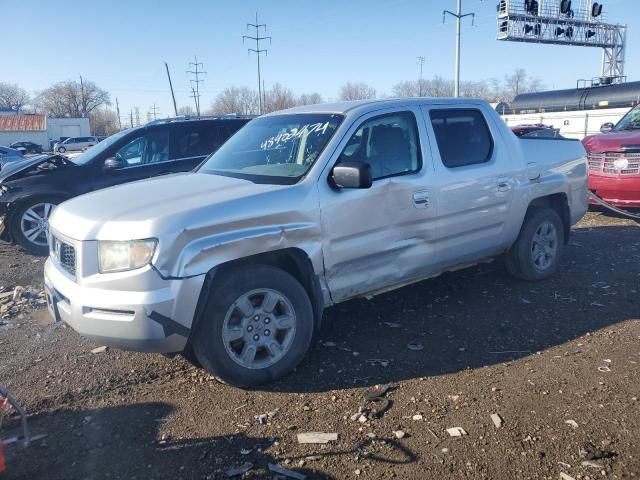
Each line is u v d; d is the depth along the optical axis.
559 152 6.05
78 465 3.09
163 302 3.43
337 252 4.19
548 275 6.03
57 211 4.18
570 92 39.16
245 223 3.72
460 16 36.09
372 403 3.62
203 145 8.83
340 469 2.98
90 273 3.58
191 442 3.27
